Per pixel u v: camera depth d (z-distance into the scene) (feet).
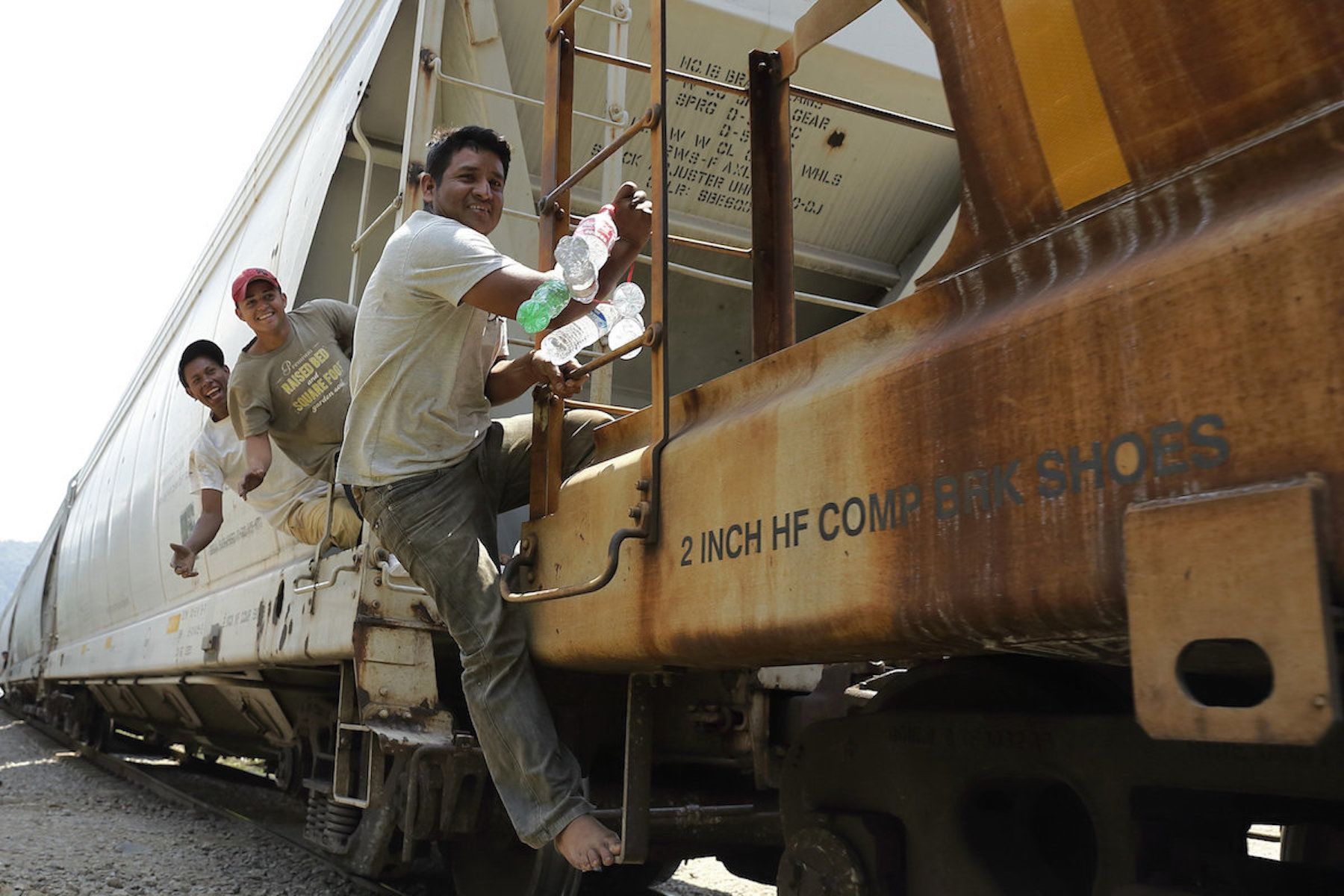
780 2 18.48
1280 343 3.91
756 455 6.44
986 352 5.08
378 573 12.09
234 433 16.46
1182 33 4.54
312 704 17.16
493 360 9.84
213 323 24.17
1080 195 5.03
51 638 43.47
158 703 29.73
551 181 9.16
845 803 7.61
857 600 5.57
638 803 7.78
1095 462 4.51
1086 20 4.93
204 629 19.69
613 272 9.05
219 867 18.04
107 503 33.94
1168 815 5.96
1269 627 3.76
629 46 18.35
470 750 11.62
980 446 5.04
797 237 20.71
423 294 8.64
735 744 11.61
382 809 12.66
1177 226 4.53
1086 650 5.34
